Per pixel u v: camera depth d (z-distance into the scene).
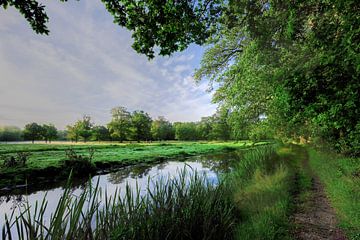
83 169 13.23
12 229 4.64
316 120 3.12
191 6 3.93
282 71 3.87
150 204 3.59
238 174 8.26
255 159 10.80
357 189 5.05
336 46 2.75
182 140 85.75
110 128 66.69
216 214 4.09
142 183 9.95
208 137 77.25
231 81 12.73
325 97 2.80
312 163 11.52
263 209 4.81
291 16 3.41
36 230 1.83
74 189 9.68
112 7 3.66
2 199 8.20
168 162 20.05
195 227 3.71
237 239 3.80
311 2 3.37
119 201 3.12
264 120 11.69
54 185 10.73
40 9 3.24
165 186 3.95
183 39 4.25
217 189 4.98
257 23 4.79
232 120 12.86
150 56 4.15
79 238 2.12
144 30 3.92
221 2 4.18
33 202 7.66
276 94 3.54
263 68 7.35
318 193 6.35
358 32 2.41
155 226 3.23
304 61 4.02
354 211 4.25
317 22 3.39
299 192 6.49
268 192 5.89
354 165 6.90
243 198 5.46
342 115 2.84
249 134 13.65
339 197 5.33
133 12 3.78
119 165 17.09
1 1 3.04
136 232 2.98
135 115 73.19
